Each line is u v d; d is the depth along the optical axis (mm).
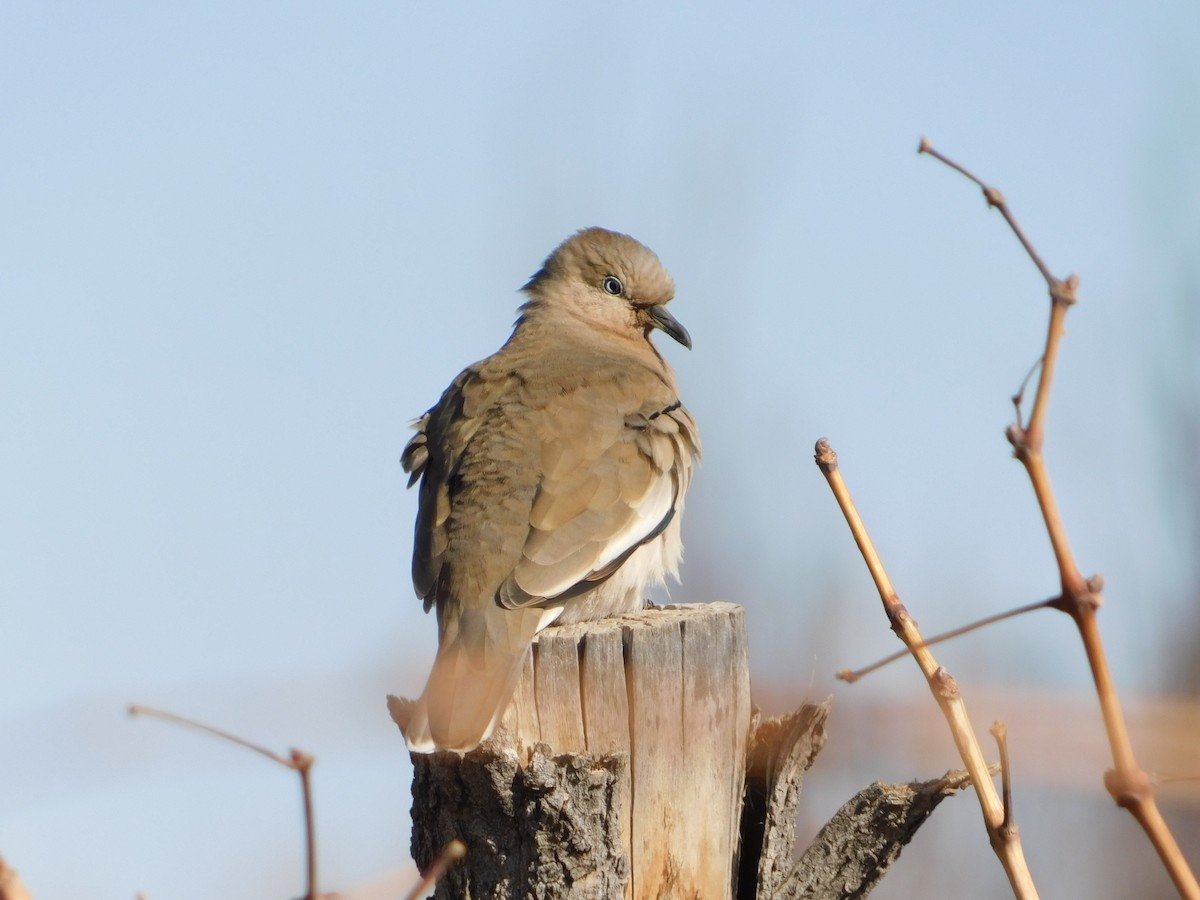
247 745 5730
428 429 13648
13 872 5145
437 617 11586
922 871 17750
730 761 10461
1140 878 17359
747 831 10727
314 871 5652
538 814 9562
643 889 10047
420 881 6051
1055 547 6578
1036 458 6586
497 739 9844
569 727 10227
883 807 10383
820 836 10523
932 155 6801
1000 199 6711
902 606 7961
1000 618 6797
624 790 10047
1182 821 17453
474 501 12117
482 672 10508
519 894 9656
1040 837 17688
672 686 10219
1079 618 6574
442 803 9930
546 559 11641
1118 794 6484
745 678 10742
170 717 5777
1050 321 6621
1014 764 8492
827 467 8195
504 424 12680
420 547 12188
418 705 10211
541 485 12133
